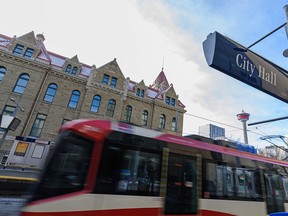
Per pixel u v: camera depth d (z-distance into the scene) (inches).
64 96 883.4
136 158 181.9
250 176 258.8
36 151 604.7
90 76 949.2
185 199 191.5
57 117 843.4
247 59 125.1
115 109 960.3
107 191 156.3
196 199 198.2
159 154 197.2
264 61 135.1
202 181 211.2
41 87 848.3
